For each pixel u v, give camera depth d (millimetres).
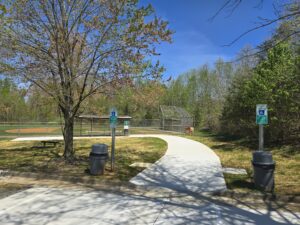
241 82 22719
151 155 15867
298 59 16266
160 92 13805
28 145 21219
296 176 10477
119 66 11914
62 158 13094
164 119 45938
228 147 19578
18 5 10984
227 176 10508
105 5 11500
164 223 6020
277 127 18000
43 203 7273
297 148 16875
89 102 14961
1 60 11453
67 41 11570
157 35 11828
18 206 7000
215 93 51938
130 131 41781
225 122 29172
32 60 11742
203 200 7922
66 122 12875
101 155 10422
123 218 6270
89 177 10031
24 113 49375
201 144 22172
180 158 14789
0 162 13266
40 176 10555
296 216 6645
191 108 58719
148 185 9148
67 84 11938
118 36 11625
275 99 17250
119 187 9211
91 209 6848
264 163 8547
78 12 11711
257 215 6684
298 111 16750
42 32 11719
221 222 6164
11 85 12852
